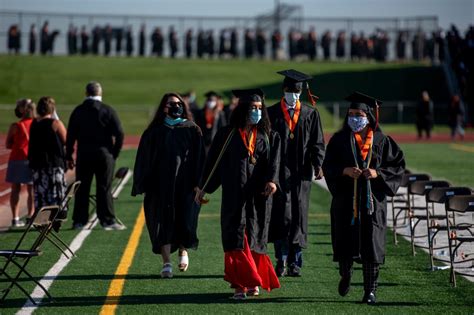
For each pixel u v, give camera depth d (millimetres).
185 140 17938
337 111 74875
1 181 34281
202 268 18859
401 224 25109
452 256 17141
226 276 15836
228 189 15953
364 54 106625
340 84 92938
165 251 17750
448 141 64062
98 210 24219
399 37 105688
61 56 103812
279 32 108312
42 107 23203
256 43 108188
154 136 17922
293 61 105875
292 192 17656
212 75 96812
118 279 17625
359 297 16094
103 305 15391
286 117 17844
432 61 102500
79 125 23781
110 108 23953
